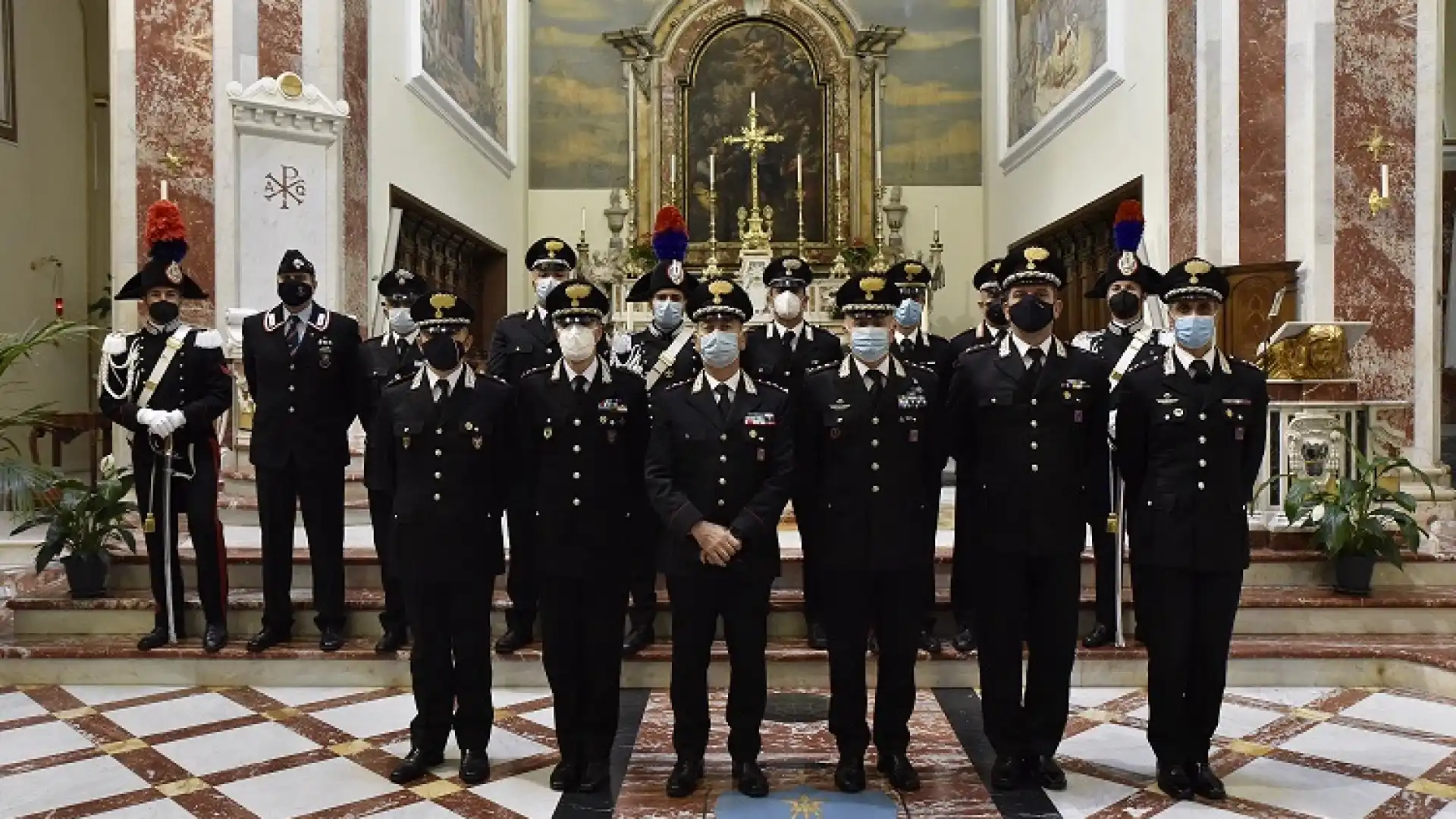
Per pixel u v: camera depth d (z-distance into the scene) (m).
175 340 4.89
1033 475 3.56
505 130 13.12
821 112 13.84
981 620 3.69
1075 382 3.60
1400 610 5.20
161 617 5.01
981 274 5.23
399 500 3.71
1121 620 4.89
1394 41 6.76
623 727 4.33
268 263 7.34
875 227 13.70
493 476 3.75
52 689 4.84
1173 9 7.88
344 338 4.92
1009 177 12.60
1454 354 10.46
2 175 9.44
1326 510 5.37
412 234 10.29
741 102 13.90
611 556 3.61
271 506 4.87
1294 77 6.89
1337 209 6.79
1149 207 8.38
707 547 3.39
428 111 10.09
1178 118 7.80
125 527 5.66
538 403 3.63
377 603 5.16
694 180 13.90
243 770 3.87
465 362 3.80
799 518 3.75
